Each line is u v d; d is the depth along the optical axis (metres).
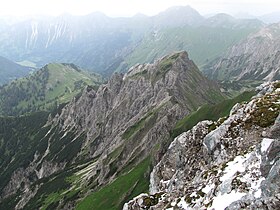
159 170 77.12
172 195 55.31
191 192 51.72
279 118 52.19
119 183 145.88
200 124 71.44
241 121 61.88
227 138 60.75
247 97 154.75
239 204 38.66
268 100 63.69
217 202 43.81
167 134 158.12
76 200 187.12
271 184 38.72
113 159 193.50
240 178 45.19
